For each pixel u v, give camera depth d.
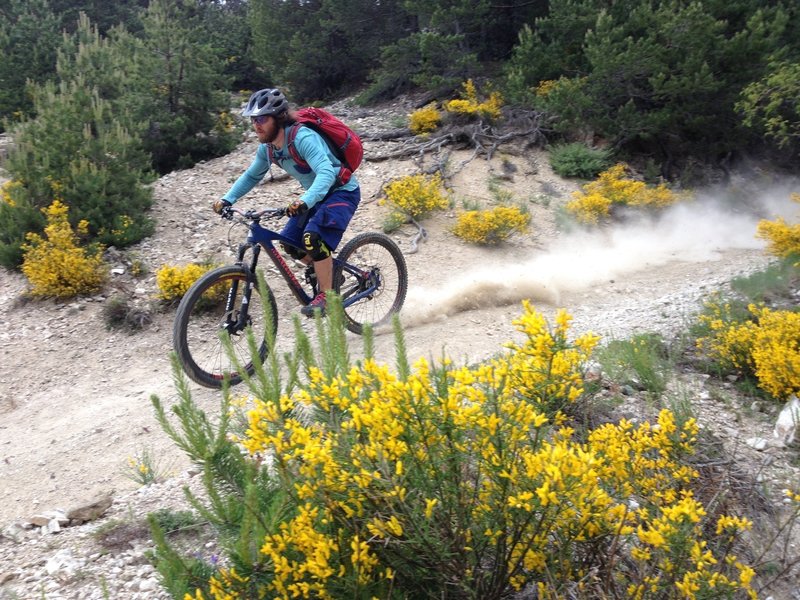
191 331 6.00
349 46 21.66
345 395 2.67
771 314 5.35
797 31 13.60
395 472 2.32
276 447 2.48
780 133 11.34
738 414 4.61
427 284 8.02
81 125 8.93
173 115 13.41
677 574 2.48
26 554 3.57
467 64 16.17
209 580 2.39
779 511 3.49
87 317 7.09
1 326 7.04
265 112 4.98
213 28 26.47
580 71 14.53
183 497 3.83
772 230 8.13
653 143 13.95
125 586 3.08
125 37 15.32
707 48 12.89
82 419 5.44
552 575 2.50
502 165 12.45
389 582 2.43
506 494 2.32
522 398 2.63
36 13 18.72
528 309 2.66
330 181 5.07
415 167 11.92
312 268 5.88
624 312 6.89
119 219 8.38
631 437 3.22
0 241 8.20
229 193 5.43
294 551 2.40
